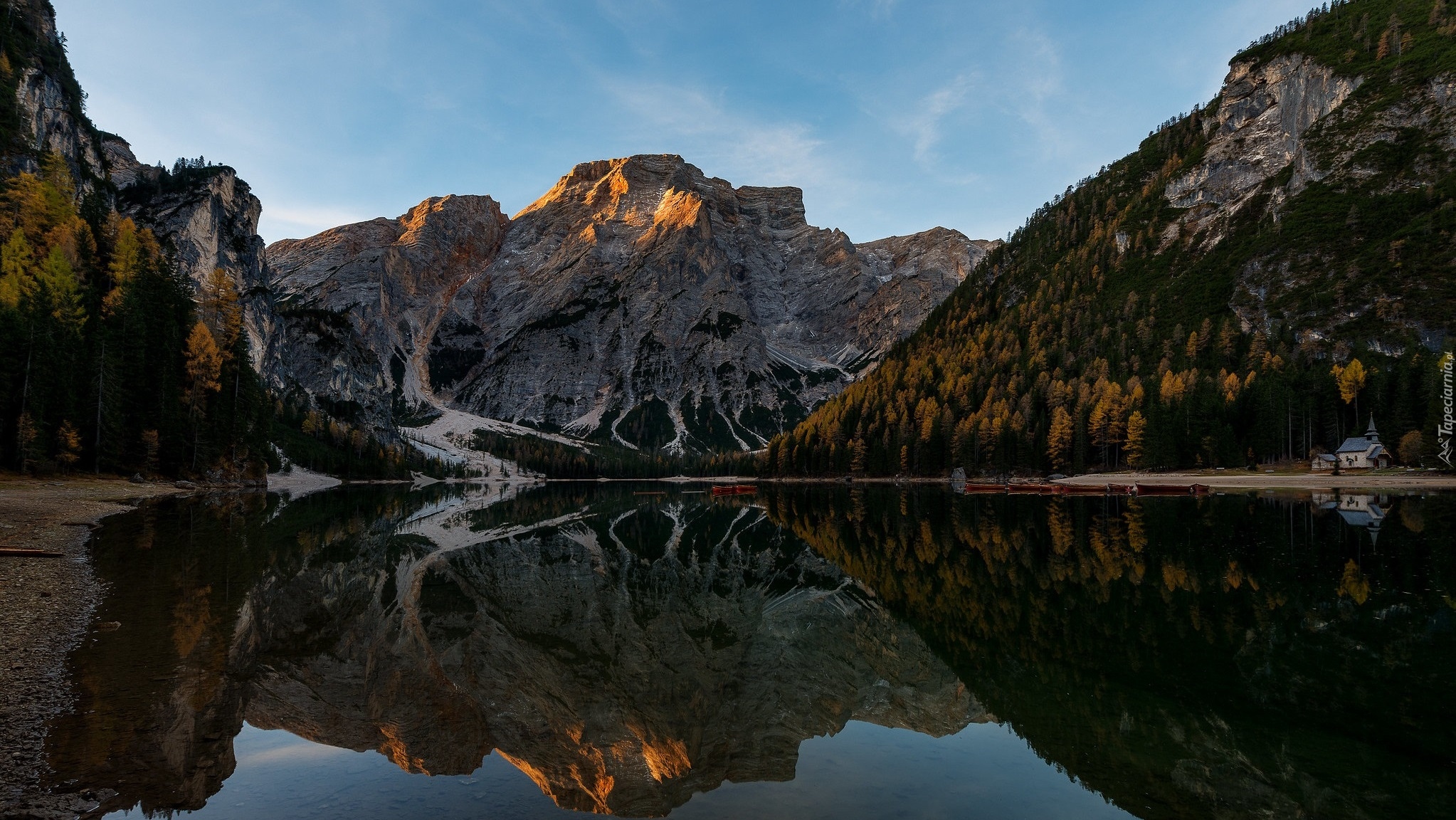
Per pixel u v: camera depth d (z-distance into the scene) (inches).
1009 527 2198.6
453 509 3725.4
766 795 450.0
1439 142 6501.0
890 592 1245.7
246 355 4416.8
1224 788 445.4
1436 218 5679.1
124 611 904.3
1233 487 3937.0
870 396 7185.0
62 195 4013.3
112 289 3641.7
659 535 2375.7
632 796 449.4
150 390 3508.9
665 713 656.4
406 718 611.2
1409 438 3875.5
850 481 6545.3
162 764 470.3
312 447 6614.2
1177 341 6220.5
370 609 1068.5
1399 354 4901.6
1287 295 6112.2
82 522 1786.4
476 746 554.9
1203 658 749.3
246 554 1465.3
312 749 523.2
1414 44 7519.7
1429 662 719.1
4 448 2618.1
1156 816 406.3
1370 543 1550.2
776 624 1043.9
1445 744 512.4
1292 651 766.5
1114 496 3609.7
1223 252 7268.7
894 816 410.3
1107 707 617.0
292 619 957.2
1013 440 5452.8
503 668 804.0
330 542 1830.7
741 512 3481.8
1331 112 7559.1
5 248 3159.5
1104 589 1147.3
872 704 673.0
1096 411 5142.7
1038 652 807.7
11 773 440.5
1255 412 4564.5
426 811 415.2
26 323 2709.2
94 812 394.9
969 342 7544.3
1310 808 408.8
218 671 682.8
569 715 647.8
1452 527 1798.7
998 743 543.5
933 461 5974.4
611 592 1318.9
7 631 766.5
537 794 449.7
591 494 6117.1
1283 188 7421.3
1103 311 7367.1
